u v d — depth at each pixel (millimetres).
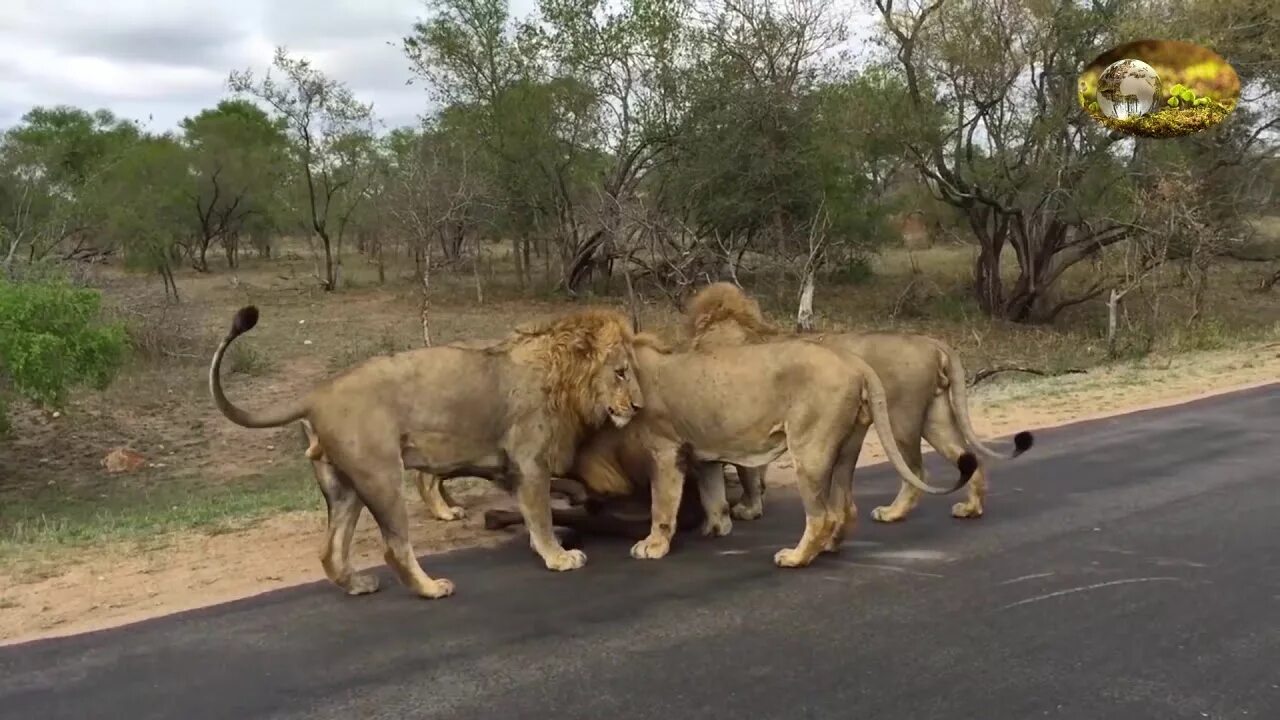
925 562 6953
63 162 44656
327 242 41688
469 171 34938
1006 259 45219
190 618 6195
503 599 6410
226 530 8672
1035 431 11664
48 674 5402
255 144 52875
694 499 8016
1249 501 8219
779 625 5840
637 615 6062
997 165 28938
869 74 30938
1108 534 7449
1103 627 5672
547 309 34031
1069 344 25656
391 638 5793
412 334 28016
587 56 33969
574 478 7594
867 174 36188
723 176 31828
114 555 7930
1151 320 26250
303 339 27203
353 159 44188
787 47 31812
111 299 23719
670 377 7250
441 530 8180
